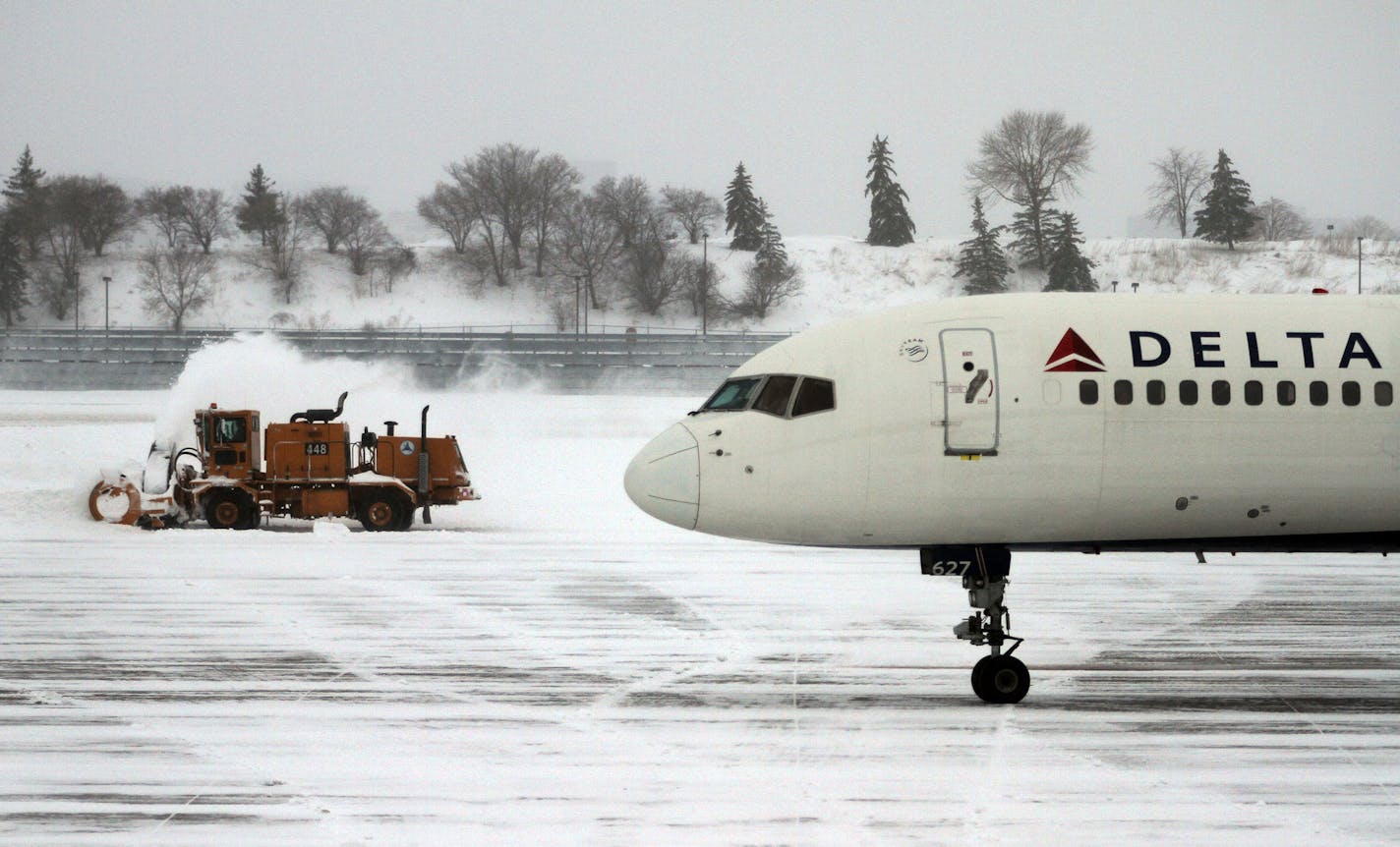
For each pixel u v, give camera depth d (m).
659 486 65.25
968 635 64.94
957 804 49.16
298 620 85.50
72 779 52.25
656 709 63.16
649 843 45.19
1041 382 63.47
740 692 66.75
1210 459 63.91
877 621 85.62
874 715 62.03
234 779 52.25
